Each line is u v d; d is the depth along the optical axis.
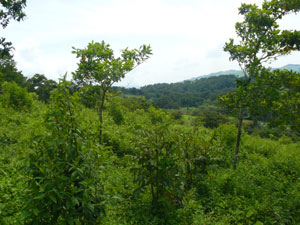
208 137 12.83
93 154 3.43
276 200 6.05
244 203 5.95
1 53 10.80
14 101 13.05
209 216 5.27
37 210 2.78
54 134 3.11
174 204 5.33
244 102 7.79
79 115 3.44
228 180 6.84
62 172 3.17
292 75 6.96
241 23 8.79
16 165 6.09
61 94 3.26
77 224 3.14
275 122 7.17
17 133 8.41
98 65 7.58
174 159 5.78
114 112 14.86
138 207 5.31
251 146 13.16
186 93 175.50
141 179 5.12
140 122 15.93
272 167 9.65
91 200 3.18
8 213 4.28
